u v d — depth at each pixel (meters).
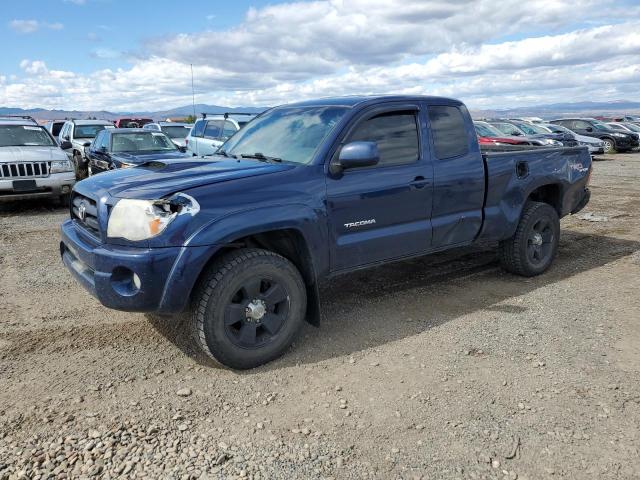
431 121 4.36
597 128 25.44
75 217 4.02
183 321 4.19
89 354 3.63
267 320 3.46
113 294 3.17
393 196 4.03
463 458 2.51
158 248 3.08
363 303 4.62
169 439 2.66
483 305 4.55
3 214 9.36
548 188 5.64
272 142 4.21
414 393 3.10
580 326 4.07
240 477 2.38
